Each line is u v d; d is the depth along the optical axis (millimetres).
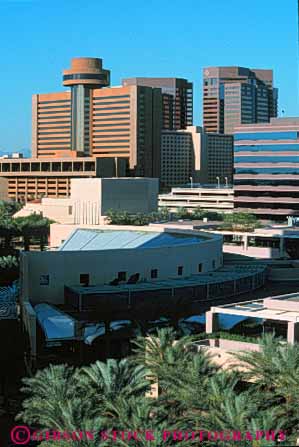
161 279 127188
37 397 55156
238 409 49312
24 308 103375
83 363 90312
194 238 147500
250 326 79562
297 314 72875
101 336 90375
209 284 125812
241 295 133875
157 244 138625
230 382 55625
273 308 75875
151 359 61562
